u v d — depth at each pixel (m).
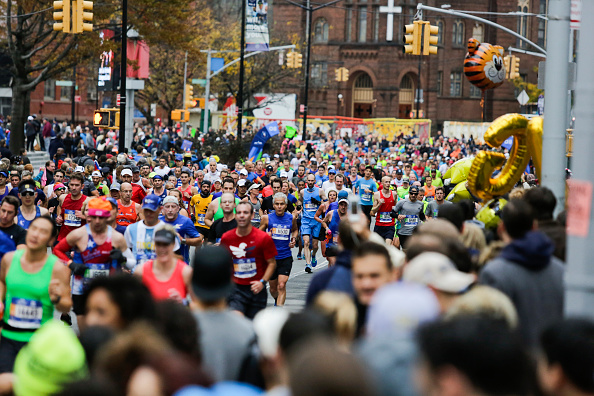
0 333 17.48
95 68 135.00
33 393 9.12
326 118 169.25
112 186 35.28
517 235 13.58
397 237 42.25
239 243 23.30
